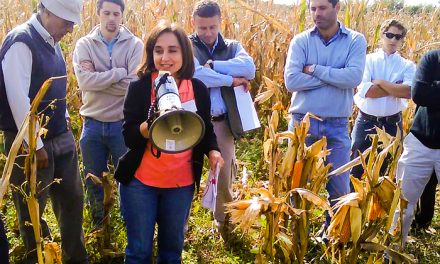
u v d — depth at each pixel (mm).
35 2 8047
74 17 3037
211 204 3064
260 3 10211
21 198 3195
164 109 2469
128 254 2961
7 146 3162
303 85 4035
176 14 7891
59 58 3248
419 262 4172
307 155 3316
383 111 4707
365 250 3371
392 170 3436
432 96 3484
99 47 4105
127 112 2863
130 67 4102
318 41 4078
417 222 4629
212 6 3947
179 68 2877
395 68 4750
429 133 3615
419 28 11047
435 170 3703
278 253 3475
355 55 4012
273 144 3381
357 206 3141
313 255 4078
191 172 3010
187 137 2584
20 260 3746
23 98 2910
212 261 4012
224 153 3992
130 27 7988
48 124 3166
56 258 2842
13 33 2975
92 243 3941
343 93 4055
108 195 3803
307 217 3406
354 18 8516
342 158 4090
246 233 4238
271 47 7559
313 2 3975
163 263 3084
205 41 4043
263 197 3168
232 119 3920
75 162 3430
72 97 6430
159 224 3059
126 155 2904
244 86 3990
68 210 3457
